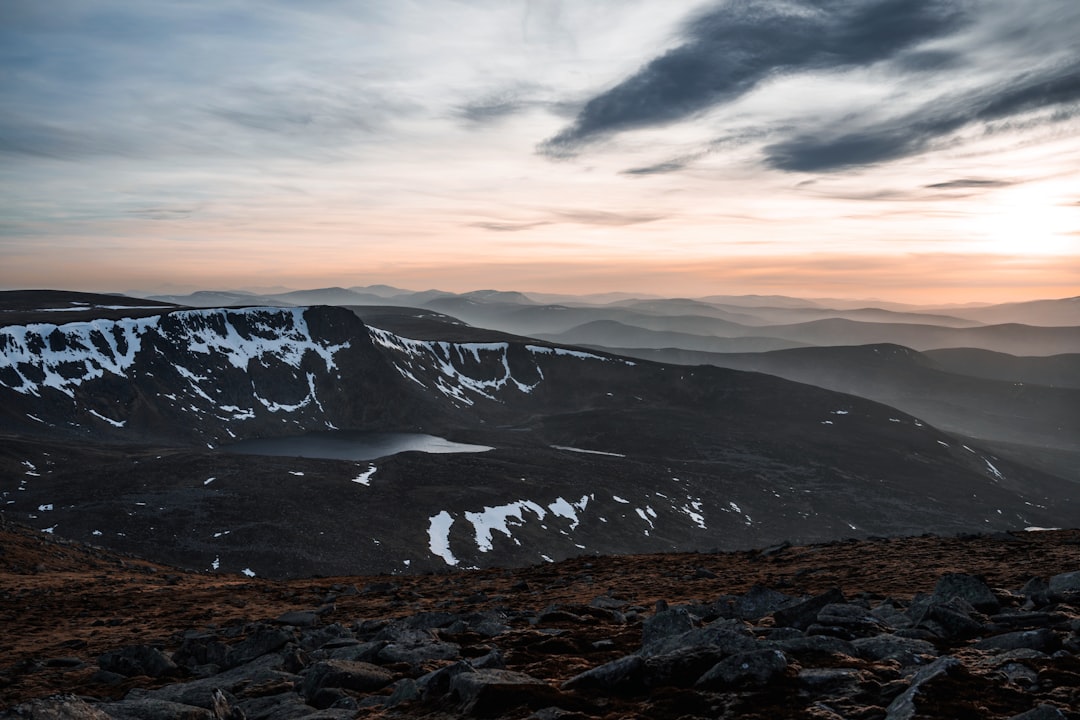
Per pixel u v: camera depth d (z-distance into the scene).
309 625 28.86
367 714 13.81
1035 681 11.87
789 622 18.08
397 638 20.56
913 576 28.80
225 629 30.02
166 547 167.38
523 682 13.45
